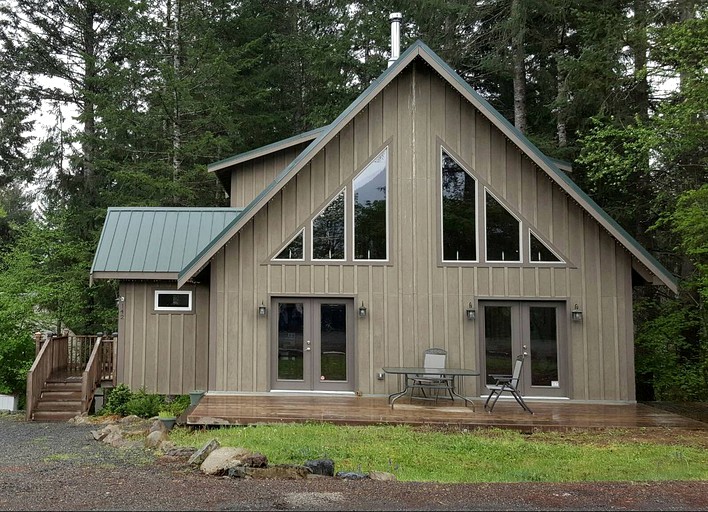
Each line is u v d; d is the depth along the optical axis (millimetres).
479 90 21672
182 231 14406
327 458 7262
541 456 7879
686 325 15539
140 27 19656
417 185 12500
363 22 21516
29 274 18219
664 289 17625
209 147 20328
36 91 23000
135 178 18875
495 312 12312
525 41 18109
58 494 5547
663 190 15438
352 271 12383
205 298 13688
